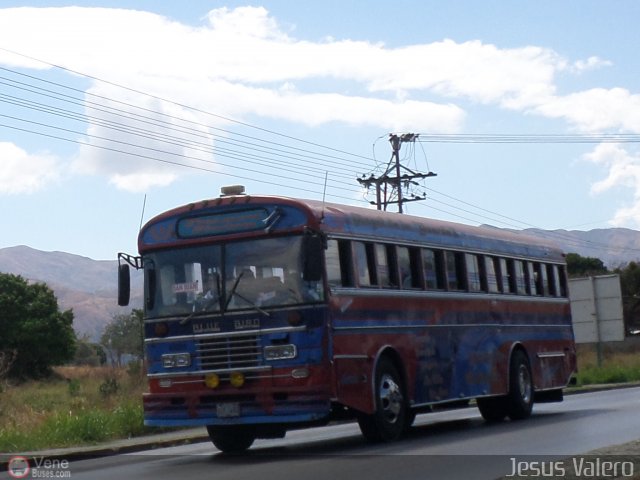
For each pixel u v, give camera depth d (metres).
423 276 21.59
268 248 18.55
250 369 18.27
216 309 18.67
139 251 19.59
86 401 34.53
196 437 24.02
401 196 60.50
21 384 66.75
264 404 18.17
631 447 15.42
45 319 80.62
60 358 81.06
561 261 28.78
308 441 22.17
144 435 24.94
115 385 36.66
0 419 26.25
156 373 19.06
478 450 17.62
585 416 24.78
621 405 29.11
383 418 19.58
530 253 26.83
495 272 24.84
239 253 18.75
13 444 21.95
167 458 19.80
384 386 19.77
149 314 19.27
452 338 22.36
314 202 18.91
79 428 23.77
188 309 18.92
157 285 19.30
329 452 18.52
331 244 18.75
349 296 18.91
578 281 48.16
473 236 24.03
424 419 28.78
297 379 18.02
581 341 47.88
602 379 48.19
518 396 25.00
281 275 18.38
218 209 19.00
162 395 18.95
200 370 18.67
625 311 81.88
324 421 18.41
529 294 26.50
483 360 23.61
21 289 81.19
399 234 20.97
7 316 79.44
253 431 20.28
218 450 21.08
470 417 28.48
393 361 20.31
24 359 78.94
